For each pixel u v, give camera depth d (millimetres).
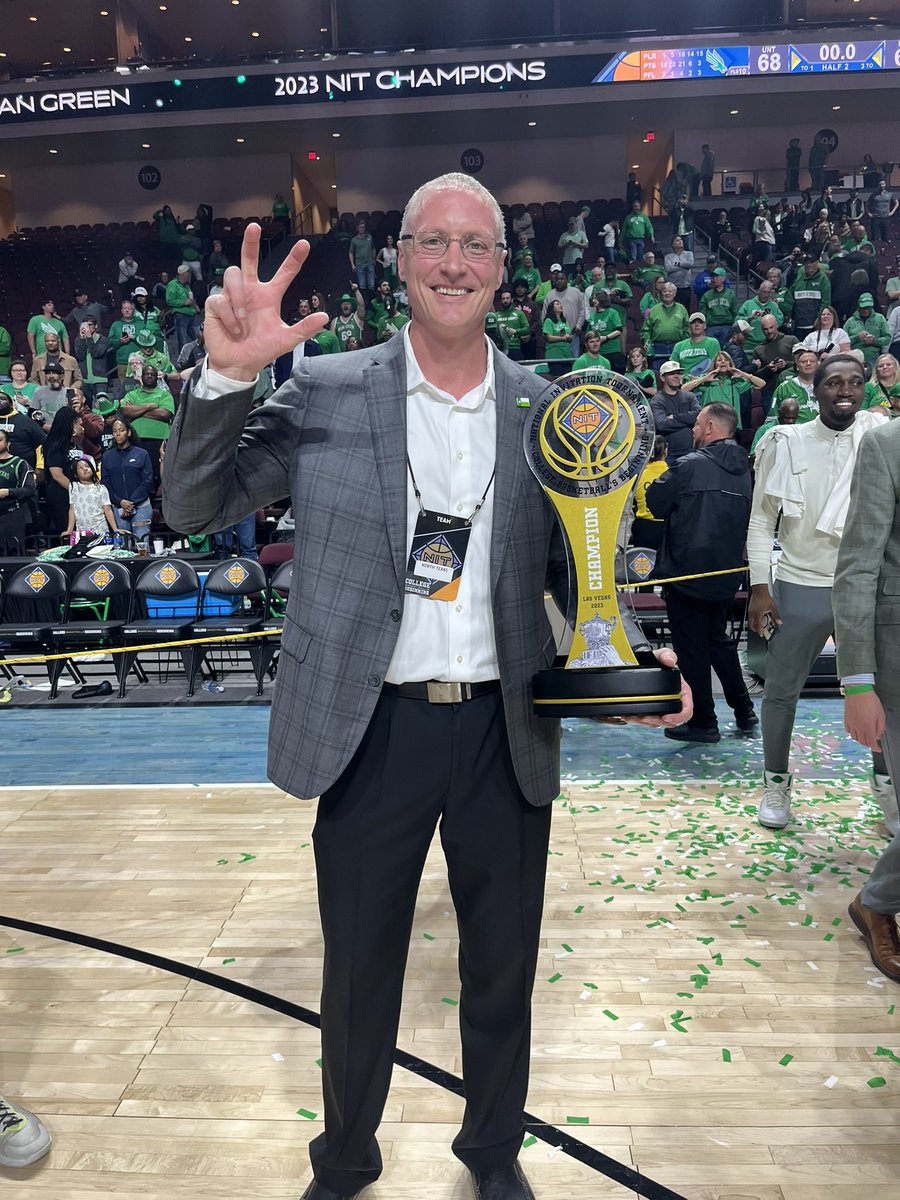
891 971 2338
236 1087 1961
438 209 1334
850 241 12188
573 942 2547
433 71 13914
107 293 15789
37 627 5754
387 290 11742
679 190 14898
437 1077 1980
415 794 1442
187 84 14266
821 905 2748
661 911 2721
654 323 10359
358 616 1396
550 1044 2088
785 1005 2232
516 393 1481
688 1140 1787
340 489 1394
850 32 14148
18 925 2711
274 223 16578
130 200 18328
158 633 5754
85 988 2357
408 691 1443
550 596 1605
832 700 5359
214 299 1228
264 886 2957
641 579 6105
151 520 8508
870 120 17000
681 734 4516
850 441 3072
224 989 2348
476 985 1546
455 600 1426
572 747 4484
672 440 7285
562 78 14070
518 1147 1591
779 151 17297
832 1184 1678
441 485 1431
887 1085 1940
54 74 15148
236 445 1317
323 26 18844
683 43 14164
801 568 3143
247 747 4672
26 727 5184
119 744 4785
